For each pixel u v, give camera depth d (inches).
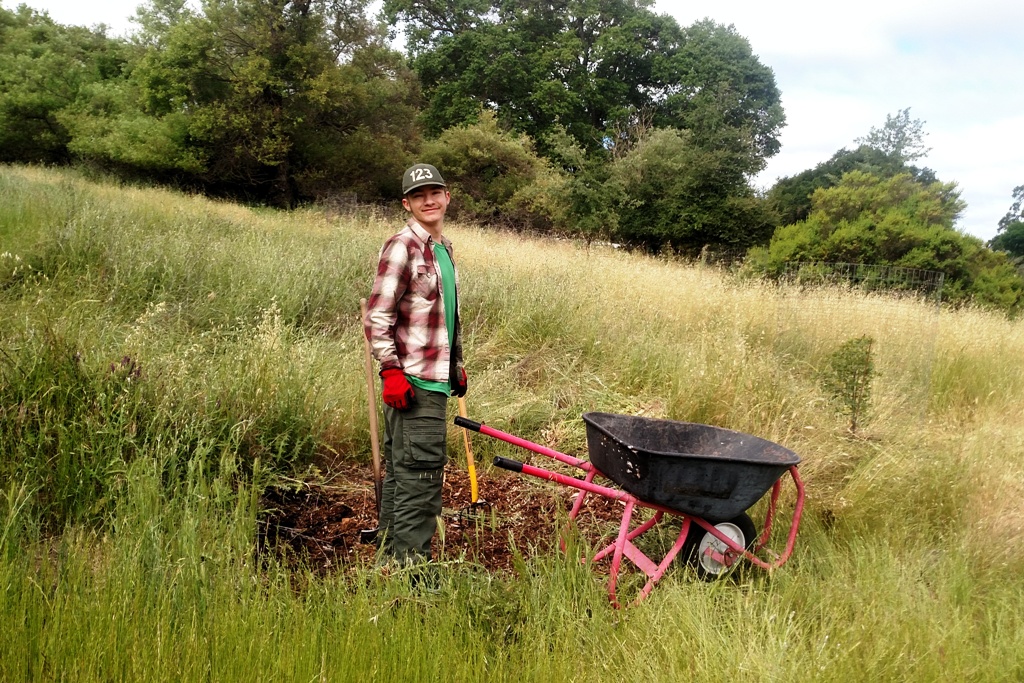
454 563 133.2
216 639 98.3
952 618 131.8
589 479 150.9
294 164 1123.9
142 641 95.0
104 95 1170.0
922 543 165.5
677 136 1142.3
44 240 287.9
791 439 203.5
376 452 145.6
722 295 376.8
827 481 185.5
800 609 134.0
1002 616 133.3
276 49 1043.9
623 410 237.6
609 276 414.6
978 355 330.6
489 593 124.3
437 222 136.2
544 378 262.8
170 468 146.9
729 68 1622.8
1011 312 668.7
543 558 145.4
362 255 350.6
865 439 208.4
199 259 305.7
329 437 187.2
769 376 233.0
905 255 663.8
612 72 1680.6
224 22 1010.7
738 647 114.3
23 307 200.1
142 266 282.8
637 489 136.2
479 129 1232.8
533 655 109.9
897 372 253.1
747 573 147.2
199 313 259.4
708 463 132.5
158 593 104.3
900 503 173.9
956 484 181.9
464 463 197.3
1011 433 247.0
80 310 232.7
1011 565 157.0
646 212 1098.1
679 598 128.5
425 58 1582.2
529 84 1547.7
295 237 422.9
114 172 1016.9
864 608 131.0
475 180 1203.2
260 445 171.2
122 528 123.6
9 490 133.6
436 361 131.3
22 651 92.3
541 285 330.6
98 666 92.3
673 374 250.2
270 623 104.4
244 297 270.2
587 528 169.3
